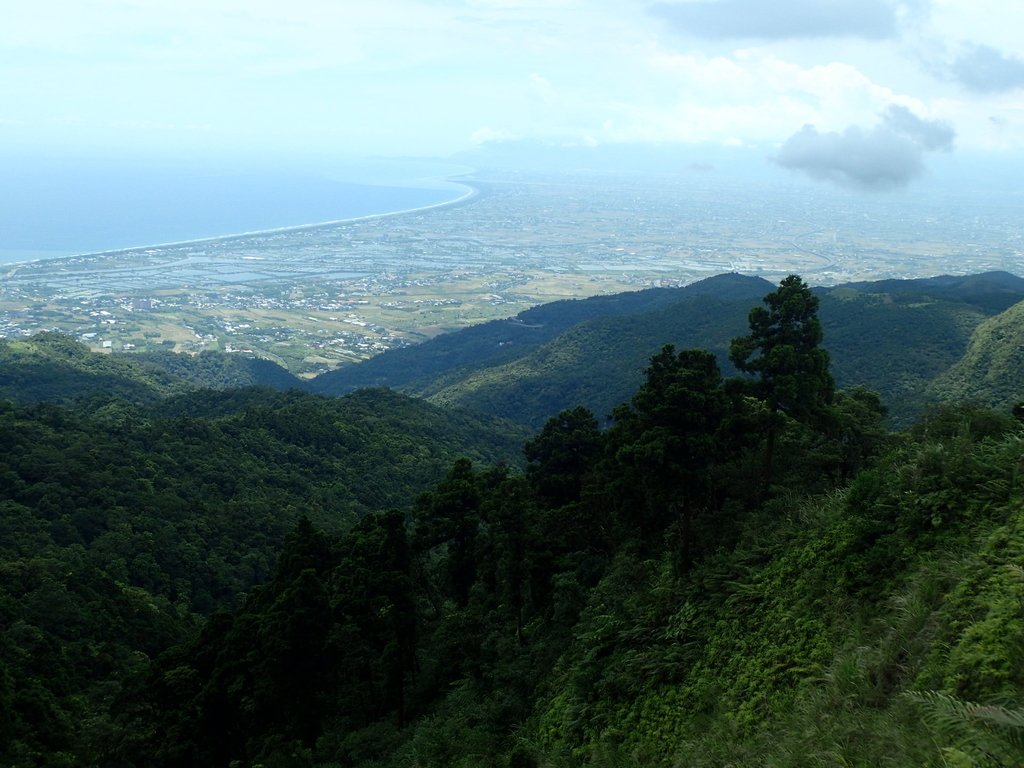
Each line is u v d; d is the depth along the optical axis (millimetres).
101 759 23328
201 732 23172
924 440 15320
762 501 18438
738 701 11516
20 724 22797
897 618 9805
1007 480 11320
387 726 21578
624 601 17594
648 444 16688
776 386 17531
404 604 22109
